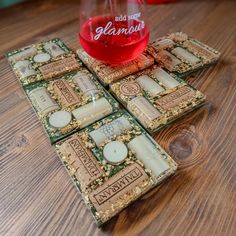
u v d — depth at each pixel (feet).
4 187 0.63
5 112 0.81
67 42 1.08
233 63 0.95
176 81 0.83
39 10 1.32
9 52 1.01
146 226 0.55
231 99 0.82
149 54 0.93
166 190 0.61
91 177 0.60
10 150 0.71
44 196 0.61
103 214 0.55
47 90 0.82
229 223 0.55
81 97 0.79
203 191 0.61
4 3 1.49
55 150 0.68
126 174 0.60
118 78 0.85
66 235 0.55
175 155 0.68
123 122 0.72
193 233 0.54
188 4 1.30
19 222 0.57
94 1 0.87
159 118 0.73
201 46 0.99
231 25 1.16
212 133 0.73
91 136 0.69
